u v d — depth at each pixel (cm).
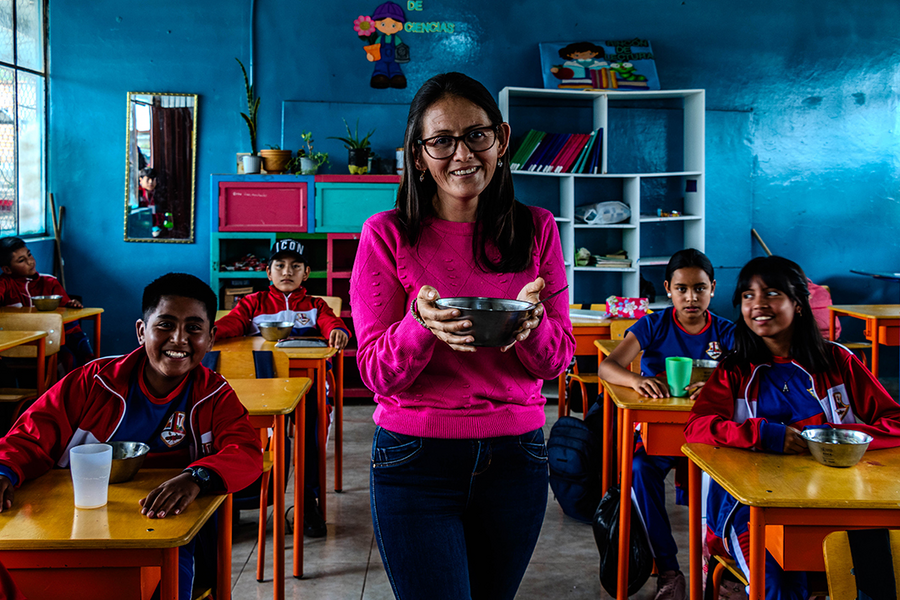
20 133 511
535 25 554
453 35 549
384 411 120
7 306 453
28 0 515
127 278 545
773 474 151
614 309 387
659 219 547
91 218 539
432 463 115
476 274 117
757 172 580
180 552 149
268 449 240
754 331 184
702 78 570
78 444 156
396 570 116
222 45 536
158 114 536
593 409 294
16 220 509
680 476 244
